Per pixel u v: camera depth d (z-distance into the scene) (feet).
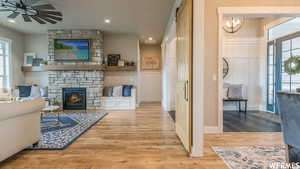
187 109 7.78
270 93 17.92
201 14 7.43
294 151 5.18
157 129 11.85
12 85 19.43
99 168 6.63
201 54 7.47
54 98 19.88
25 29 19.35
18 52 20.39
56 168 6.64
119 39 21.57
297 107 4.76
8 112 6.66
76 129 11.75
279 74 16.71
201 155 7.63
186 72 8.00
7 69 19.11
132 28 19.02
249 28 19.04
